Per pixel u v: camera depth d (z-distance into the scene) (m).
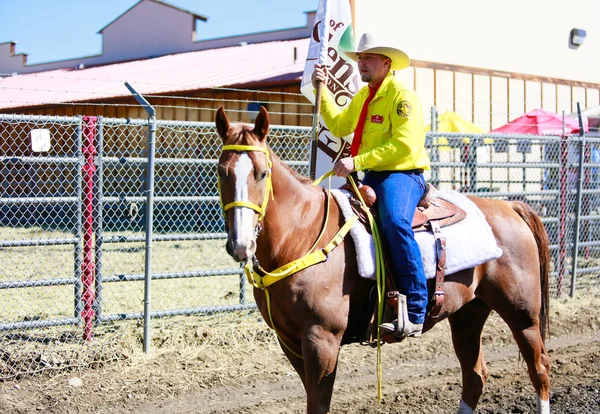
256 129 3.53
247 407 5.23
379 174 4.05
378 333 3.90
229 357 6.18
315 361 3.66
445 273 4.08
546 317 4.67
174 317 6.98
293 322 3.73
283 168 3.77
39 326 5.93
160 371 5.80
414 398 5.45
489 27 14.39
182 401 5.35
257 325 6.79
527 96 15.25
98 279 6.16
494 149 12.04
